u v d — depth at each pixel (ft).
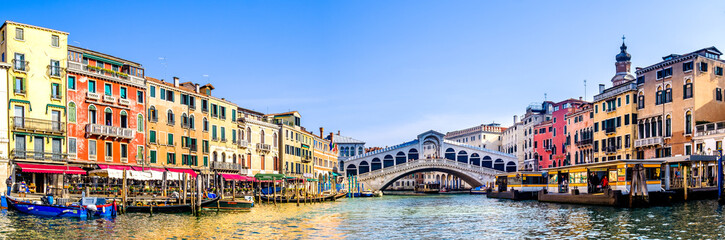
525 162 308.81
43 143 125.70
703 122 162.09
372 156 313.53
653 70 178.19
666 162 138.62
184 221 106.22
